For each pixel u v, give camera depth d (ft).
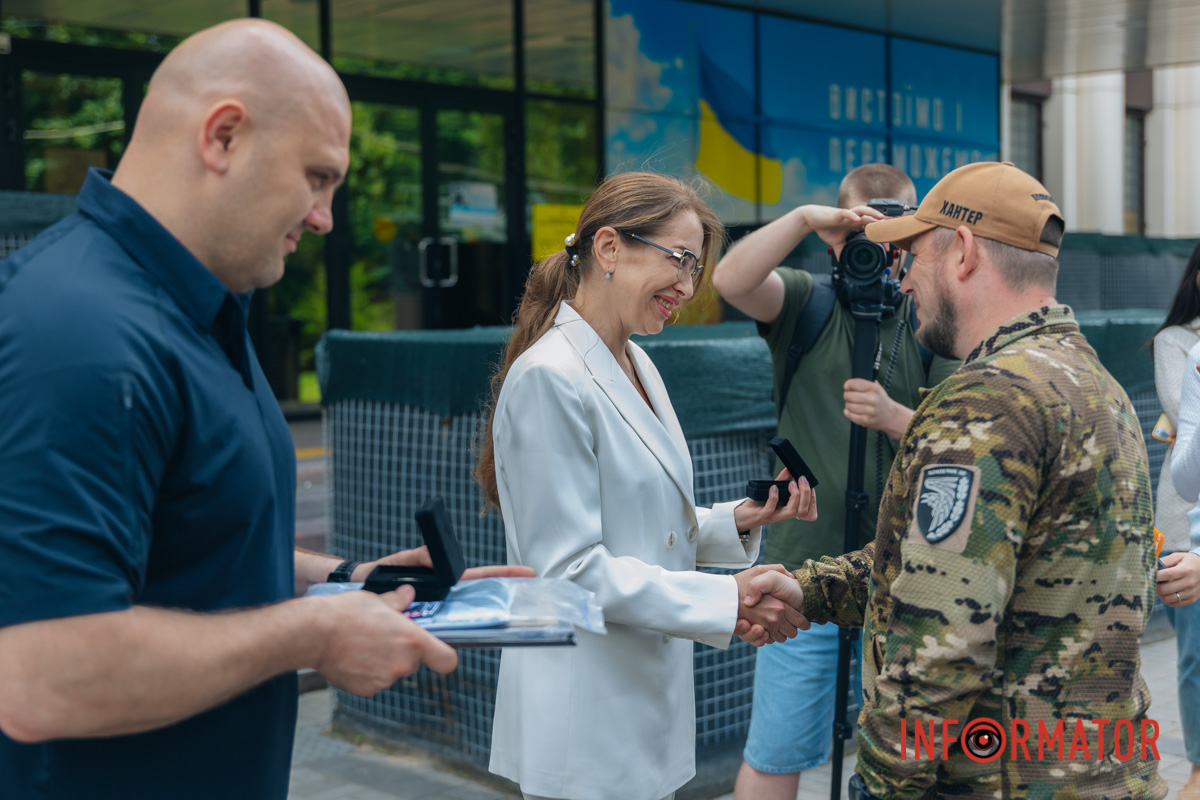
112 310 3.84
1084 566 4.81
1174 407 10.43
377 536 12.82
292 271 30.73
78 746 4.08
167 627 3.72
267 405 4.56
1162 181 63.26
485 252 33.68
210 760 4.33
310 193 4.25
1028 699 4.82
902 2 37.17
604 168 34.96
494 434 6.40
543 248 34.04
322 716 13.76
